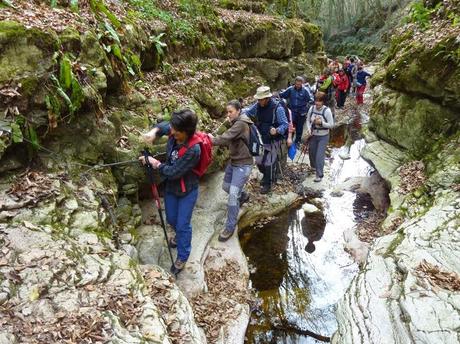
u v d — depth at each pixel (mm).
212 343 3488
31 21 3398
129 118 4641
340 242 5301
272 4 17203
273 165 6449
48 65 3324
